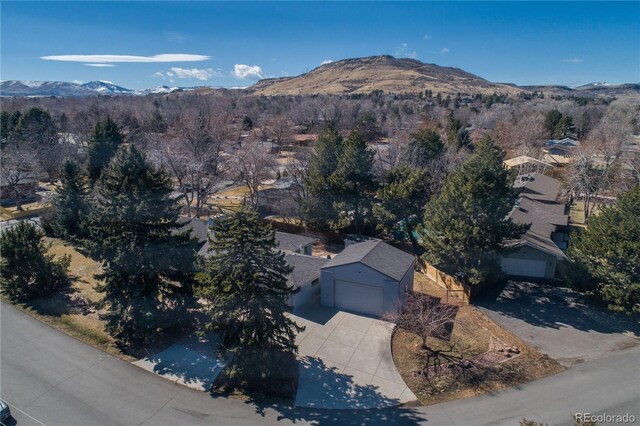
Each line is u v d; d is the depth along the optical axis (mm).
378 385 16078
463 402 15094
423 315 18797
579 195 42875
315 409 14781
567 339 19109
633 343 18719
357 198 32375
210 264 16234
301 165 40656
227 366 15969
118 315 18000
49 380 16219
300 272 23047
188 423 14086
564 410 14578
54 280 23938
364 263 21328
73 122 76625
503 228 22438
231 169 43438
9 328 19875
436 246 23328
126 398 15281
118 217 17578
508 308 22109
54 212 32188
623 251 19219
